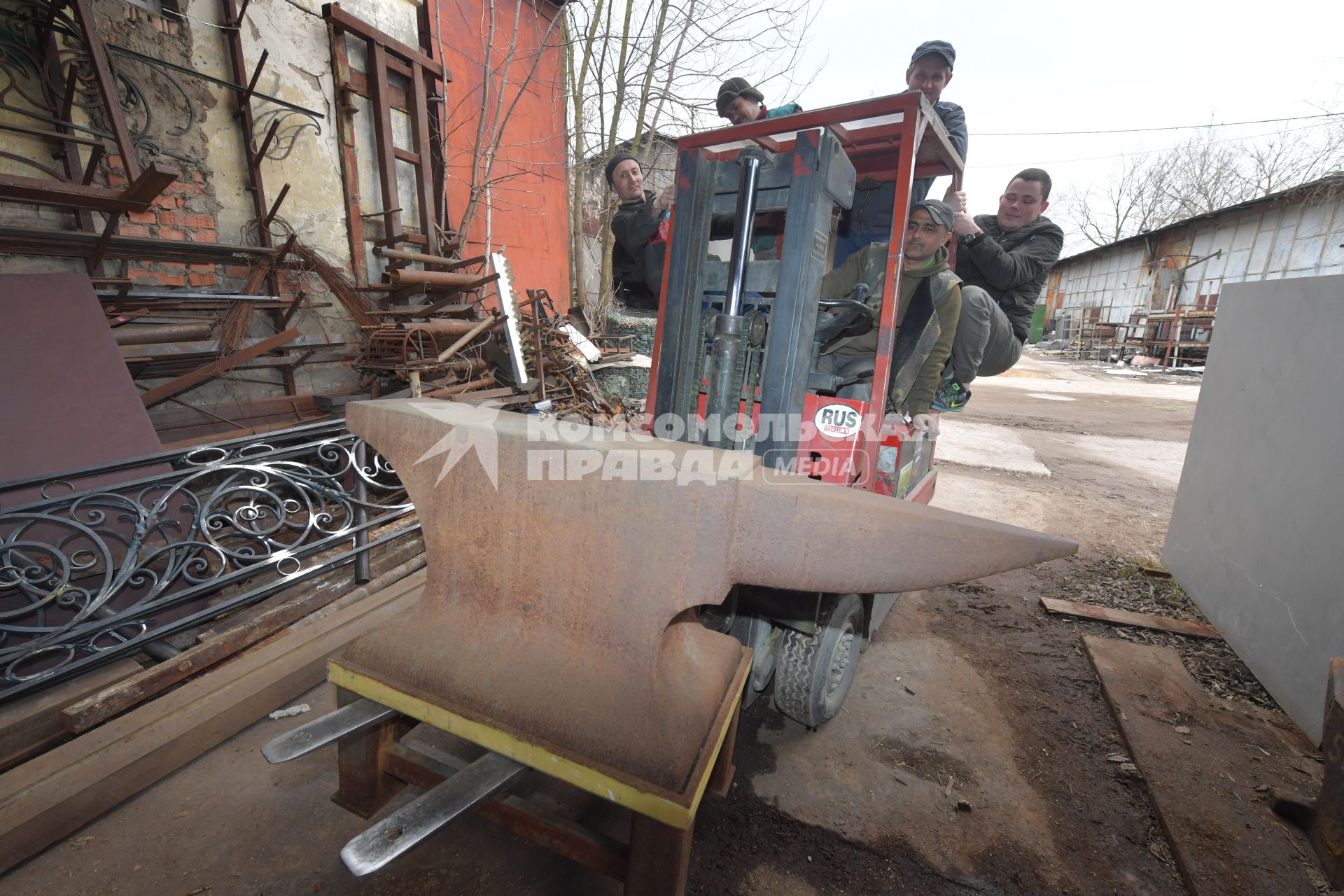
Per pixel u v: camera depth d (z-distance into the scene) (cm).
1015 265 379
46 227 324
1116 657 283
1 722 174
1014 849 183
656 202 443
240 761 199
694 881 168
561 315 766
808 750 224
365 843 102
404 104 537
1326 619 231
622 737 112
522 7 758
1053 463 676
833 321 246
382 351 430
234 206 417
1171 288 2081
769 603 202
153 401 319
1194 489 357
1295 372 272
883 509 110
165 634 207
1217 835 183
